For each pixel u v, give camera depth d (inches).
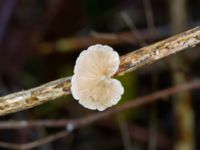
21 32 8.1
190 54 8.0
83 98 3.8
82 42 8.1
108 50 3.8
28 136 7.5
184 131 7.3
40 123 6.1
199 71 8.2
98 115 6.3
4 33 7.9
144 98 6.3
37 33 8.2
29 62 8.2
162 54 3.9
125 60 3.9
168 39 3.9
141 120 8.2
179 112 7.4
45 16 8.2
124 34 7.8
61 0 8.2
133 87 7.6
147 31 8.1
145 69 8.1
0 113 4.1
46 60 8.3
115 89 3.8
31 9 8.3
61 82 4.0
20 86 8.1
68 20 8.3
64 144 7.9
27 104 4.1
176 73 7.3
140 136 8.0
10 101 4.1
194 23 8.3
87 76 3.8
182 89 6.3
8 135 7.7
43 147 7.6
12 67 8.1
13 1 7.9
